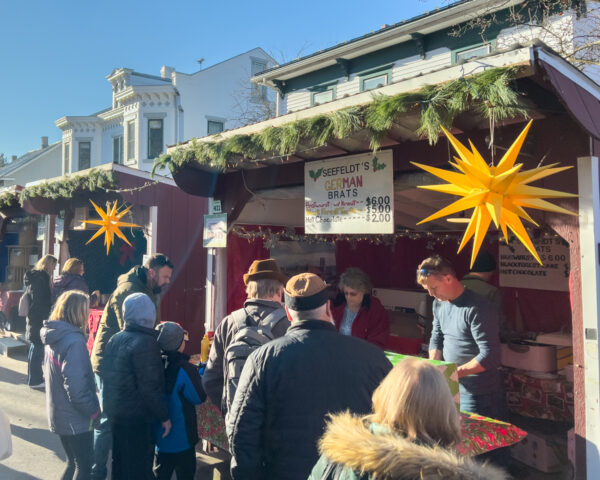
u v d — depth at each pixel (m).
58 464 4.42
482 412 3.17
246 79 26.22
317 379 2.07
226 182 5.55
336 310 4.95
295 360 2.09
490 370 3.20
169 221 7.08
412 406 1.35
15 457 4.55
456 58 11.95
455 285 3.32
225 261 5.91
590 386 2.88
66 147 29.19
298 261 7.00
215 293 5.86
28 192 7.78
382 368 2.17
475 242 2.08
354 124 3.17
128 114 25.22
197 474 4.05
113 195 7.23
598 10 9.54
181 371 3.42
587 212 2.87
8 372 7.44
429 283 3.35
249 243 6.42
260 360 2.16
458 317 3.30
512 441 2.67
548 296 6.16
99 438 3.84
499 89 2.40
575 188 2.91
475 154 2.09
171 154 4.98
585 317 2.90
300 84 15.92
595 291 2.85
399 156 3.84
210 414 3.72
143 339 3.19
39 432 5.15
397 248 7.96
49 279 6.77
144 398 3.14
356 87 14.29
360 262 7.85
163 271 4.23
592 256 2.83
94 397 3.41
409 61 12.99
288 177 4.86
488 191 2.04
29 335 6.61
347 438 1.33
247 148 4.11
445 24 11.88
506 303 6.52
